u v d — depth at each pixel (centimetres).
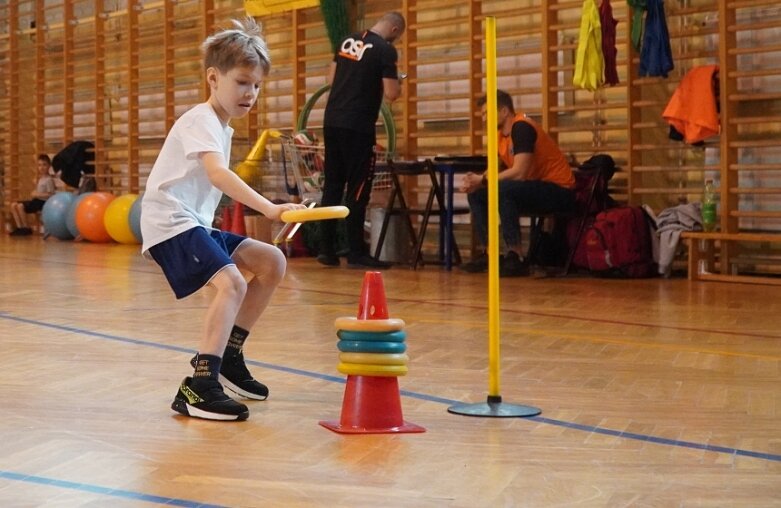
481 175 662
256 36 279
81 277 651
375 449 225
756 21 656
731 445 228
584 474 204
